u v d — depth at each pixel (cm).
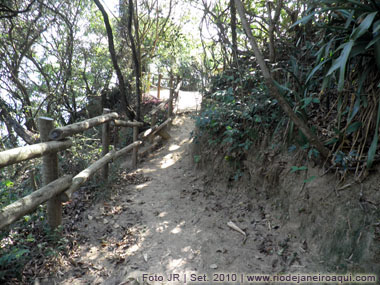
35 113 659
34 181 313
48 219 246
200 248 264
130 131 627
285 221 281
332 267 218
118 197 368
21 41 657
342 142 246
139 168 488
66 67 668
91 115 770
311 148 270
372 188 223
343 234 224
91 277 227
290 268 230
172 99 711
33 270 220
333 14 245
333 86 290
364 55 209
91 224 300
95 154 451
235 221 303
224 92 384
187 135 636
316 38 356
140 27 761
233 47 376
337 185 245
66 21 620
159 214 329
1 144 595
